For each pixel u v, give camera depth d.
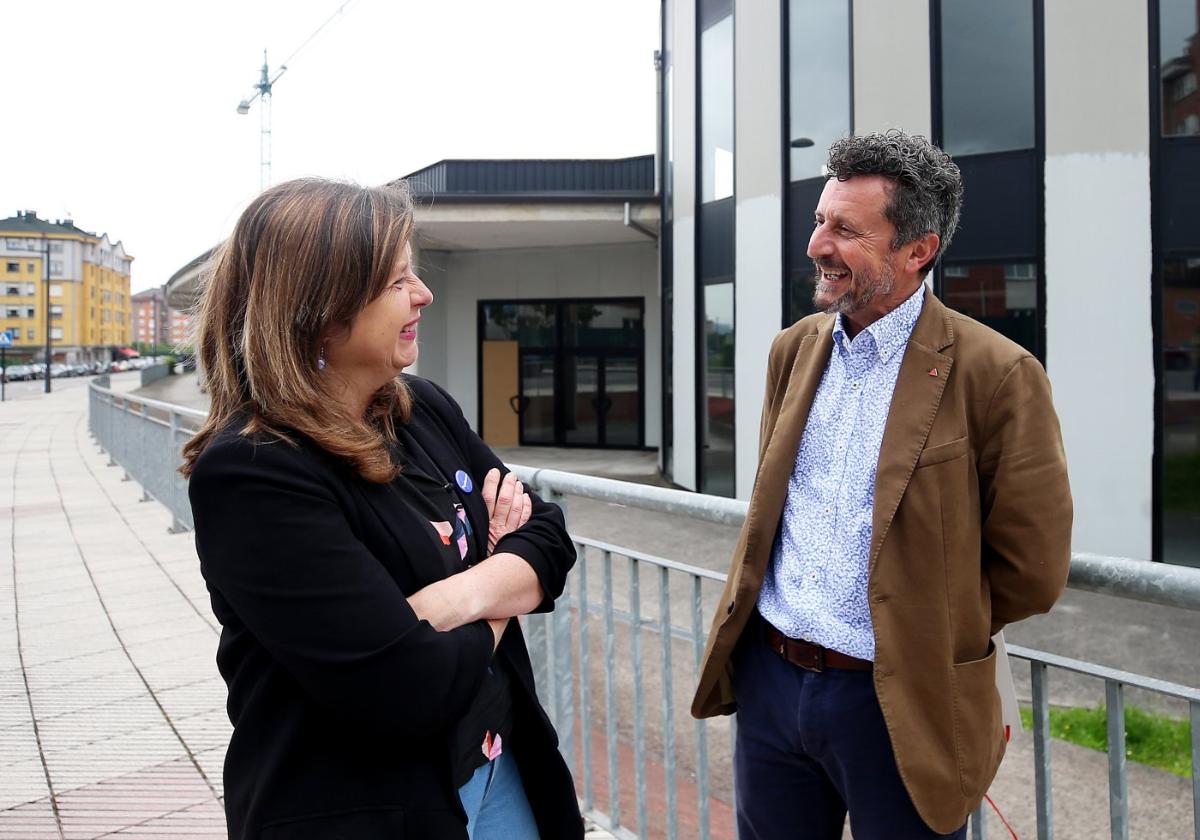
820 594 1.58
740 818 1.82
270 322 1.24
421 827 1.24
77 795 3.01
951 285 9.17
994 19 8.82
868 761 1.55
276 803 1.20
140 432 9.76
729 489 11.90
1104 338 8.38
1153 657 5.11
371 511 1.27
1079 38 8.35
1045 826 1.70
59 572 6.25
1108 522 8.43
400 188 1.40
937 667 1.45
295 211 1.26
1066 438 8.57
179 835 2.75
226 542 1.18
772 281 10.81
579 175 15.88
